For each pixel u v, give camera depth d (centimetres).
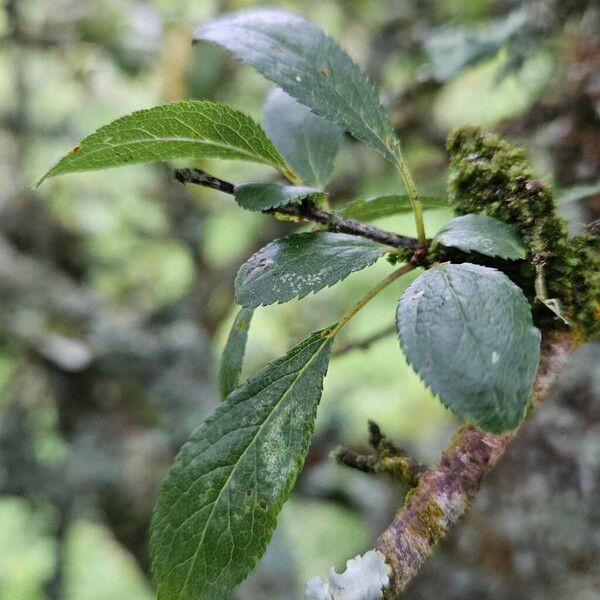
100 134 23
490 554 45
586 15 41
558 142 41
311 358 24
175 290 89
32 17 73
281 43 25
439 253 24
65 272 82
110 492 69
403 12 65
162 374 71
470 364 21
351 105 24
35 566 106
